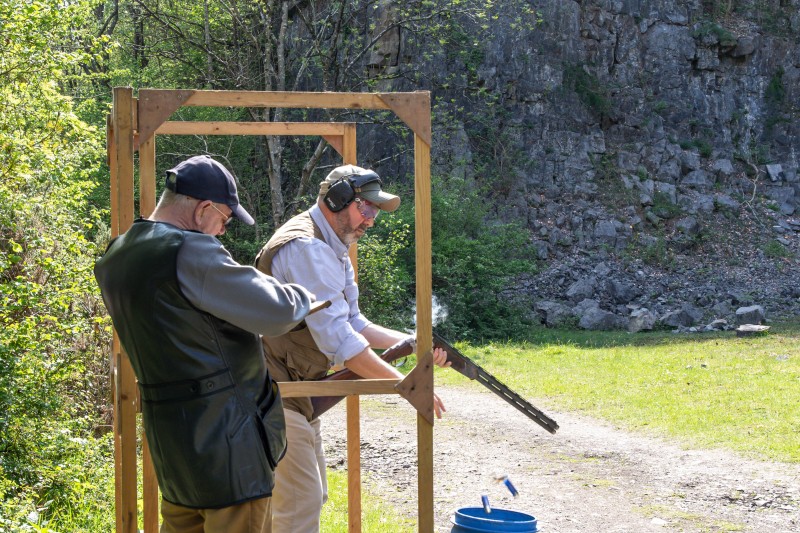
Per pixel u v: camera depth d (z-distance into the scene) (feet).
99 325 24.27
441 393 41.32
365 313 57.57
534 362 49.70
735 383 39.17
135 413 10.61
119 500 12.39
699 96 97.40
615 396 38.17
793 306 76.69
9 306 21.40
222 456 8.32
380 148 83.20
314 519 11.66
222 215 8.90
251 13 74.13
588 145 91.25
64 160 26.55
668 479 24.98
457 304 64.85
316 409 12.06
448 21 77.92
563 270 81.92
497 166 87.40
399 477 25.53
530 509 22.12
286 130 14.92
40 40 25.41
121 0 79.41
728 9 101.76
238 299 8.27
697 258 86.79
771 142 99.45
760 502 22.31
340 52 79.51
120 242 8.59
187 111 70.85
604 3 94.63
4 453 19.24
